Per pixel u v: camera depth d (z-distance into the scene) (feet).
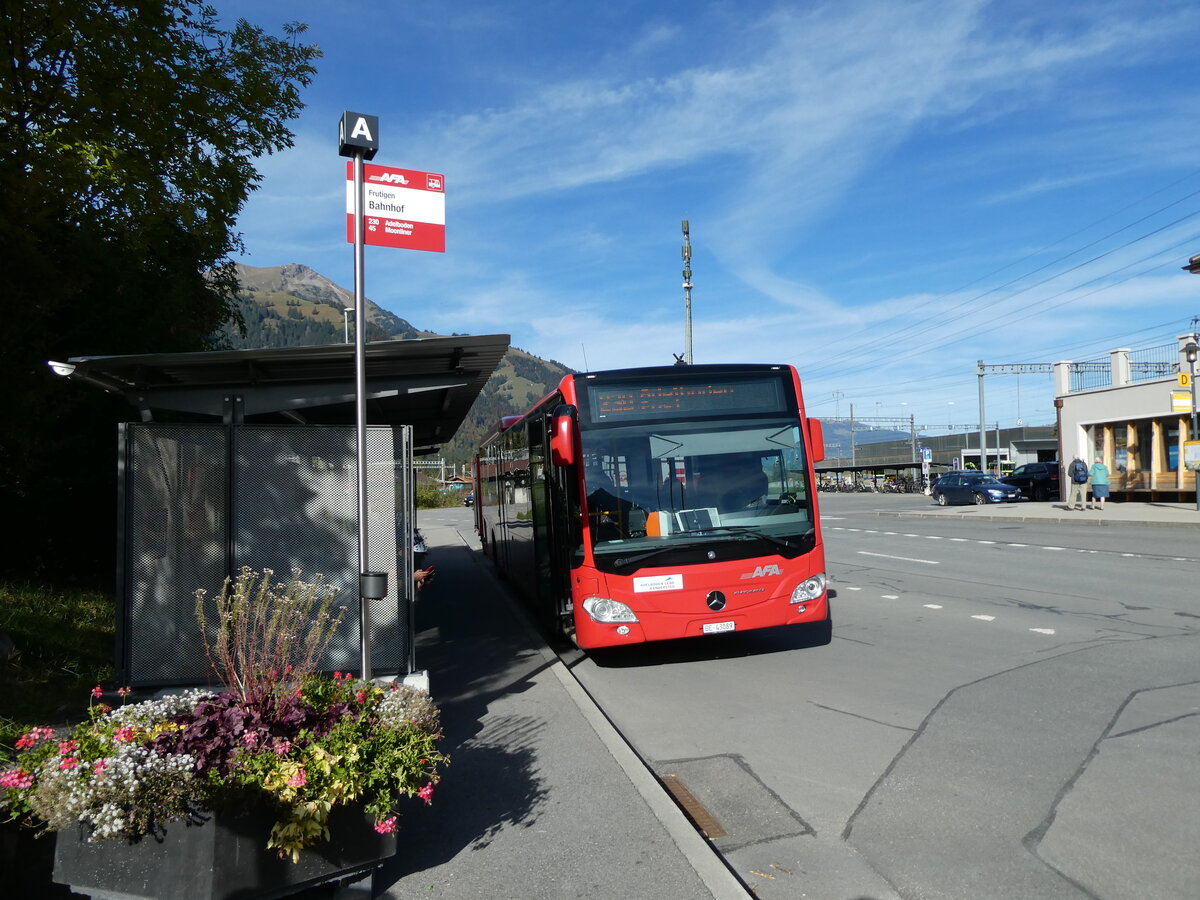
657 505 27.96
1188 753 17.63
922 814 15.29
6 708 19.16
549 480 32.07
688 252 97.91
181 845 10.98
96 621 28.71
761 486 28.68
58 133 29.14
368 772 12.10
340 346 22.26
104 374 22.36
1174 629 30.30
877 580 47.62
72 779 10.84
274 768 11.36
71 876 11.00
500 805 15.96
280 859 11.44
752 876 13.30
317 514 22.03
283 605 17.29
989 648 28.76
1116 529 73.77
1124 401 103.86
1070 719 20.31
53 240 30.32
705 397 29.14
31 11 28.32
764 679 26.37
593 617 27.25
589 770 17.75
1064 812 15.01
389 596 22.09
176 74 32.94
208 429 21.76
